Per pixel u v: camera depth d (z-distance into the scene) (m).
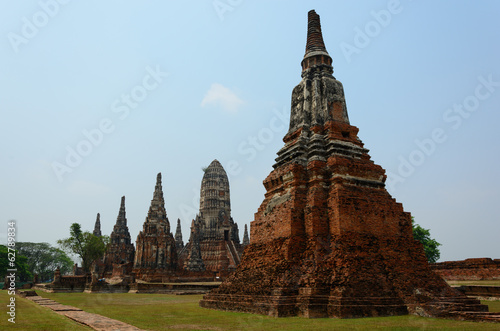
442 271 45.53
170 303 30.70
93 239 71.44
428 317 18.88
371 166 27.02
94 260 72.19
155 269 67.81
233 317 19.48
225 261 87.88
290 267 22.80
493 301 29.52
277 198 27.80
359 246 22.69
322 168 26.41
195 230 83.69
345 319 18.14
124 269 71.75
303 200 25.58
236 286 25.16
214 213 93.38
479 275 41.31
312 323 16.67
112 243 94.31
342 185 25.00
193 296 41.88
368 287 20.52
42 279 119.25
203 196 95.94
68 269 126.81
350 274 20.56
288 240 23.91
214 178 96.56
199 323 17.12
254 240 28.44
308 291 20.20
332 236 23.41
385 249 23.53
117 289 48.34
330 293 20.25
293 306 20.08
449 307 18.91
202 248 90.69
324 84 30.89
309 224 24.11
